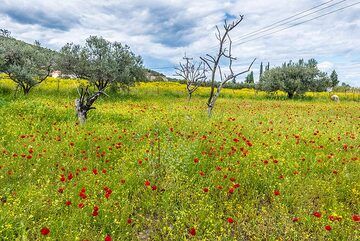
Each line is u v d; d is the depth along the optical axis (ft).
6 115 45.16
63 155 28.76
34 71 89.56
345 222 19.81
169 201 21.30
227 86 230.27
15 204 18.11
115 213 18.97
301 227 18.78
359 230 18.30
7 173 23.20
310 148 34.68
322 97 159.12
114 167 27.27
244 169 26.78
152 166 25.75
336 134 43.50
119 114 55.42
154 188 19.99
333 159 29.96
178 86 162.30
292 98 154.61
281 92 185.16
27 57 92.53
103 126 42.52
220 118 54.08
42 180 23.20
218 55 57.00
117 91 117.91
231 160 28.68
